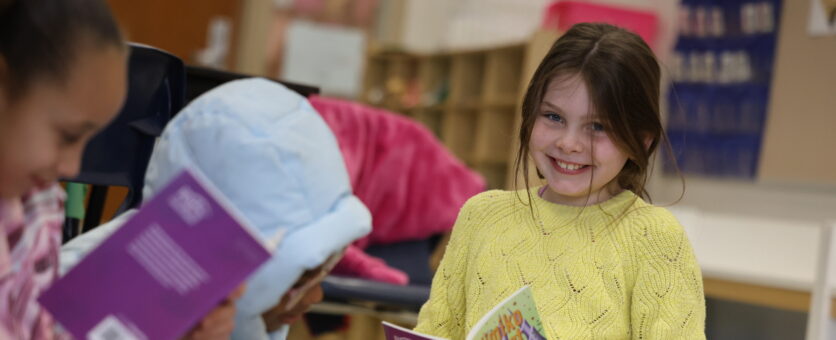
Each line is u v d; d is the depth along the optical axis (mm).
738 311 3951
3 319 766
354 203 857
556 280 1238
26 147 683
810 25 3674
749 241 3684
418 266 2533
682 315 1179
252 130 811
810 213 3615
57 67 670
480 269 1294
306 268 808
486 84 4238
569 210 1284
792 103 3715
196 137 814
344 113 2471
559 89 1207
